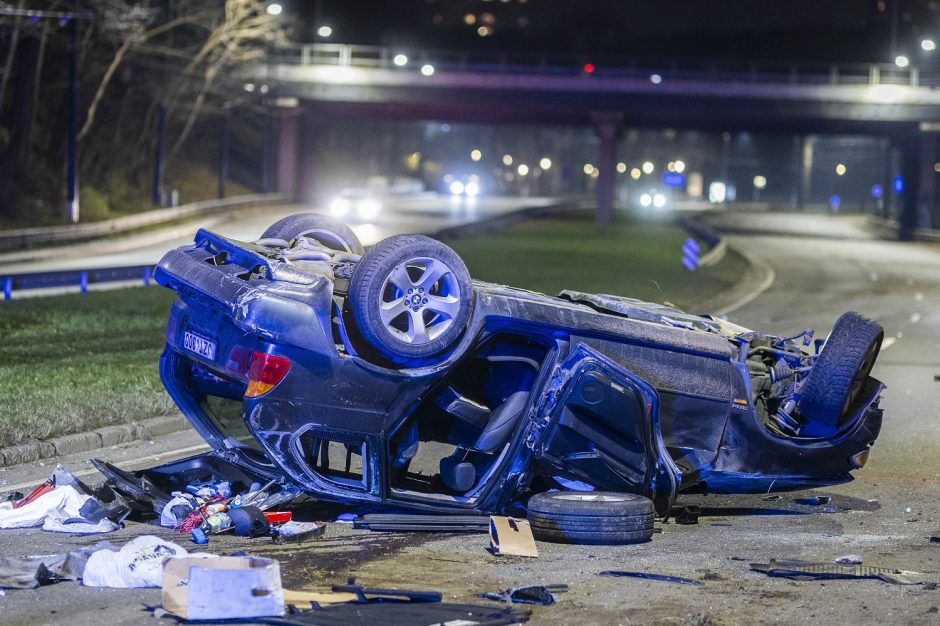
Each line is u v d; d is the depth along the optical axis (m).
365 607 7.16
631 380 9.62
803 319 33.03
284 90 96.62
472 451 10.09
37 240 55.88
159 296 34.34
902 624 7.18
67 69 75.19
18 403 14.15
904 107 92.12
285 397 8.98
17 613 7.06
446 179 159.25
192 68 77.94
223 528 9.12
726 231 91.88
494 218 76.88
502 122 105.50
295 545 8.90
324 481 9.19
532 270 46.16
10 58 65.25
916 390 19.34
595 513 9.15
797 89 92.50
